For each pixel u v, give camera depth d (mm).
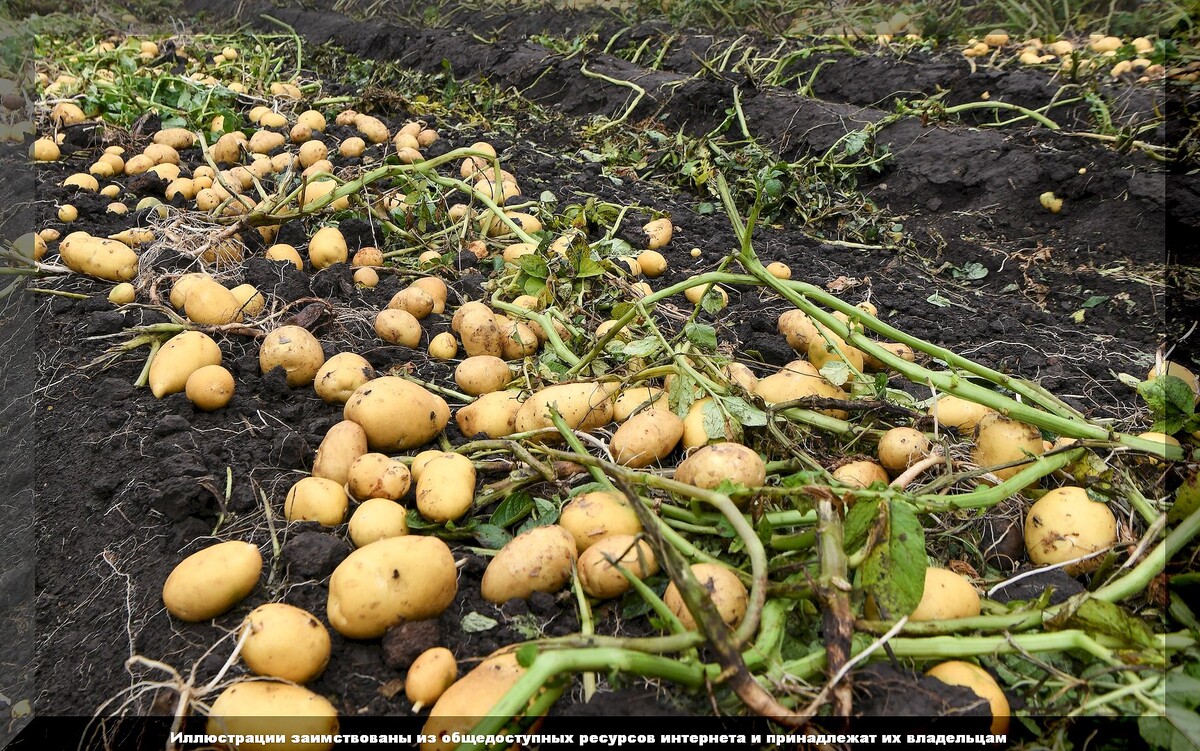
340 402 2654
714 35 8297
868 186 5301
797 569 1644
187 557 2115
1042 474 1999
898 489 1927
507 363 2951
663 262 3879
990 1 8547
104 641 1923
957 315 3639
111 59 7457
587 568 1840
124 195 4430
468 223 3969
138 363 2939
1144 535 1878
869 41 7715
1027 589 1882
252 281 3330
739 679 1357
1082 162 4605
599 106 7074
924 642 1562
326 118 6629
